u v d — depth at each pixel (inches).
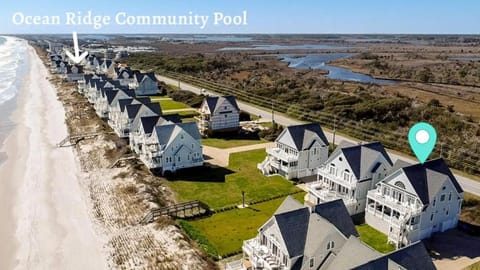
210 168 2423.7
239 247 1563.7
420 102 3932.1
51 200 1993.1
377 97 4008.4
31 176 2283.5
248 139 3056.1
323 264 1222.3
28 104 4082.2
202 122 3166.8
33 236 1674.5
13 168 2399.1
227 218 1812.3
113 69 5634.8
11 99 4311.0
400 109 3516.2
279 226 1256.2
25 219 1815.9
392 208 1637.6
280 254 1270.9
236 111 3193.9
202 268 1417.3
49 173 2330.2
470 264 1445.6
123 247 1574.8
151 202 1915.6
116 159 2509.8
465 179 2225.6
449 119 3225.9
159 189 2117.4
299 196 2049.7
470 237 1642.5
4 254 1556.3
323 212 1349.7
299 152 2244.1
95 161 2519.7
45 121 3444.9
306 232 1277.1
